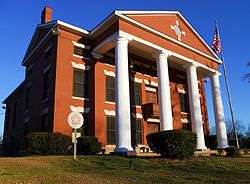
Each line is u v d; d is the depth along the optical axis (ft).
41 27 83.51
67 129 68.54
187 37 85.87
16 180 30.63
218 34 94.99
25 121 91.86
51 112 69.31
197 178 38.19
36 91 84.64
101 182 32.58
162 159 49.60
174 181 35.96
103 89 76.48
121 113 61.62
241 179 38.09
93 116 72.84
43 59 82.69
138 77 86.33
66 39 74.84
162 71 74.13
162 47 76.64
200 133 78.23
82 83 74.79
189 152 50.96
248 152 76.43
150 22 75.66
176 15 83.82
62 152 61.21
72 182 31.53
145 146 79.71
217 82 91.61
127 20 69.97
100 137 72.02
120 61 65.46
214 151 69.21
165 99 71.31
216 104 89.10
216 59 92.84
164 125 69.10
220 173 41.73
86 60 76.64
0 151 122.93
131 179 35.96
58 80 70.49
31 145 59.00
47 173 36.47
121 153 57.77
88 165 45.19
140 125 82.38
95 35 77.05
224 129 86.33
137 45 73.15
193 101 81.25
